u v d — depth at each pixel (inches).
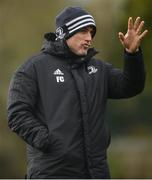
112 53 2167.8
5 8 2247.8
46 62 586.6
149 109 3184.1
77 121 573.3
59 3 2319.1
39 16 2287.2
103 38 2306.8
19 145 2048.5
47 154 570.3
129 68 589.6
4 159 2044.8
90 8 2338.8
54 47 588.1
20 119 573.3
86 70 589.6
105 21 2317.9
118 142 2947.8
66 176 568.7
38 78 582.9
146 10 1712.6
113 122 3095.5
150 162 2327.8
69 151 567.2
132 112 3147.1
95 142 575.2
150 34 1699.1
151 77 1772.9
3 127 2015.3
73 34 586.9
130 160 2336.4
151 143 2874.0
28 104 578.2
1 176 2046.0
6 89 2111.2
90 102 579.5
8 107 583.5
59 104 576.7
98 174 573.0
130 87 596.7
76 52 587.8
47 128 573.3
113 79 602.9
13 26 2256.4
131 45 586.2
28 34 2267.5
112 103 3105.3
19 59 2224.4
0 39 2237.9
